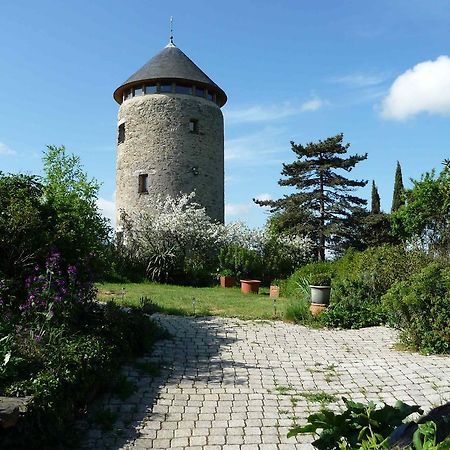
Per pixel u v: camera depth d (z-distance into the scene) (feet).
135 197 81.25
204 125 83.51
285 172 95.55
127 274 62.44
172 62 82.84
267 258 69.92
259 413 16.89
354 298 34.47
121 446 14.28
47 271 21.71
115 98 88.63
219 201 85.61
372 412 7.53
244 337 28.63
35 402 13.19
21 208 24.79
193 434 15.19
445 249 52.08
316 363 23.26
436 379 20.26
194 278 64.34
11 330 17.93
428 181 65.26
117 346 21.30
